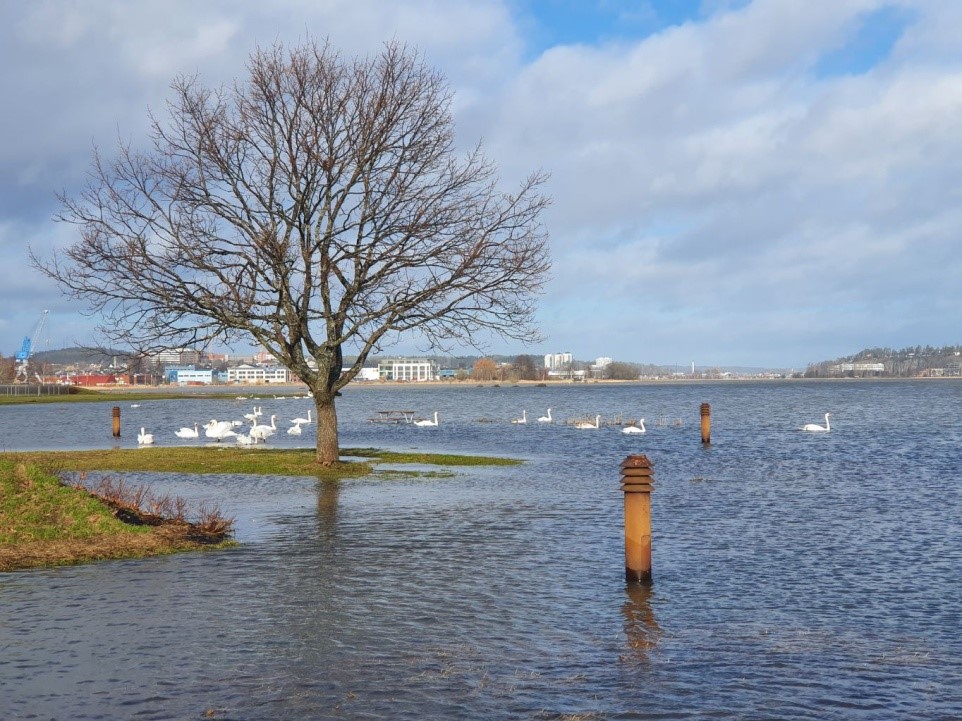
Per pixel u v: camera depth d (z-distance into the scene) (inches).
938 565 695.1
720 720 388.8
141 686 425.1
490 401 6382.9
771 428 2687.0
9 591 599.8
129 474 1301.7
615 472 1387.8
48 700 406.9
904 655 474.0
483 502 1035.3
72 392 7288.4
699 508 1008.2
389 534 823.1
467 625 526.0
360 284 1284.4
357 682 431.5
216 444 2048.5
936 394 6899.6
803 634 510.6
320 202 1273.4
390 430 2755.9
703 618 543.2
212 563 692.1
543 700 410.0
